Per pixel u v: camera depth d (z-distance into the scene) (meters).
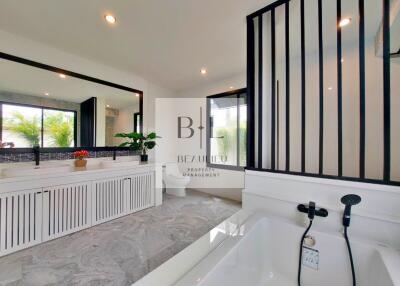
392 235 0.99
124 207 2.61
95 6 1.67
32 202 1.83
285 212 1.35
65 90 2.54
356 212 1.08
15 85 2.15
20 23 1.91
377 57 2.12
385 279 0.83
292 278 1.25
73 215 2.11
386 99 1.06
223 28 2.00
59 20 1.86
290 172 1.35
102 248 1.84
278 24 1.89
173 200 3.34
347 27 1.97
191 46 2.37
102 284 1.39
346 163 2.36
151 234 2.12
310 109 2.57
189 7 1.69
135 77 3.39
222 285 0.91
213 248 1.02
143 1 1.61
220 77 3.47
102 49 2.45
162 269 0.86
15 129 2.16
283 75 2.66
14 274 1.47
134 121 3.38
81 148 2.71
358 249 1.04
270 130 1.75
